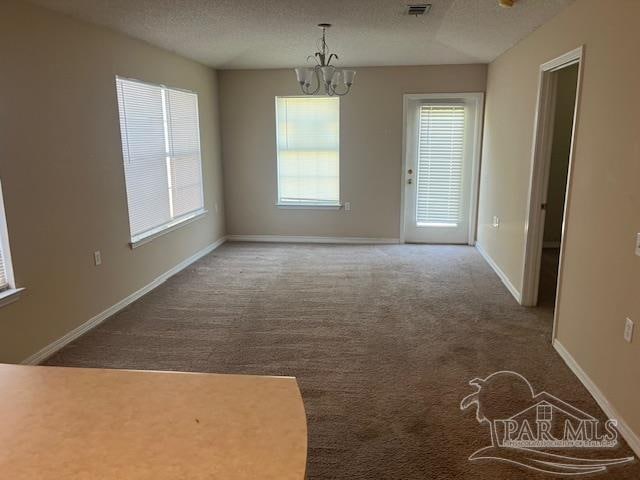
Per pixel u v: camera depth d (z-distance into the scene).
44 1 3.19
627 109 2.42
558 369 3.12
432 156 6.46
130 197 4.47
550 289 4.74
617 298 2.50
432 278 5.12
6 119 2.98
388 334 3.69
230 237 7.01
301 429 1.09
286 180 6.80
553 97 3.87
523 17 3.82
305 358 3.32
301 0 3.83
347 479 2.14
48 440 1.06
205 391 1.25
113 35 4.09
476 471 2.19
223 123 6.67
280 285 4.91
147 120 4.73
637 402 2.29
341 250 6.39
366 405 2.73
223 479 0.94
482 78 6.13
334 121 6.52
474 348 3.44
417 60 6.01
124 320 4.02
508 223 4.83
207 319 4.03
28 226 3.18
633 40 2.37
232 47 5.41
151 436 1.07
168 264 5.20
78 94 3.66
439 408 2.69
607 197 2.62
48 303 3.38
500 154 5.25
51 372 1.36
